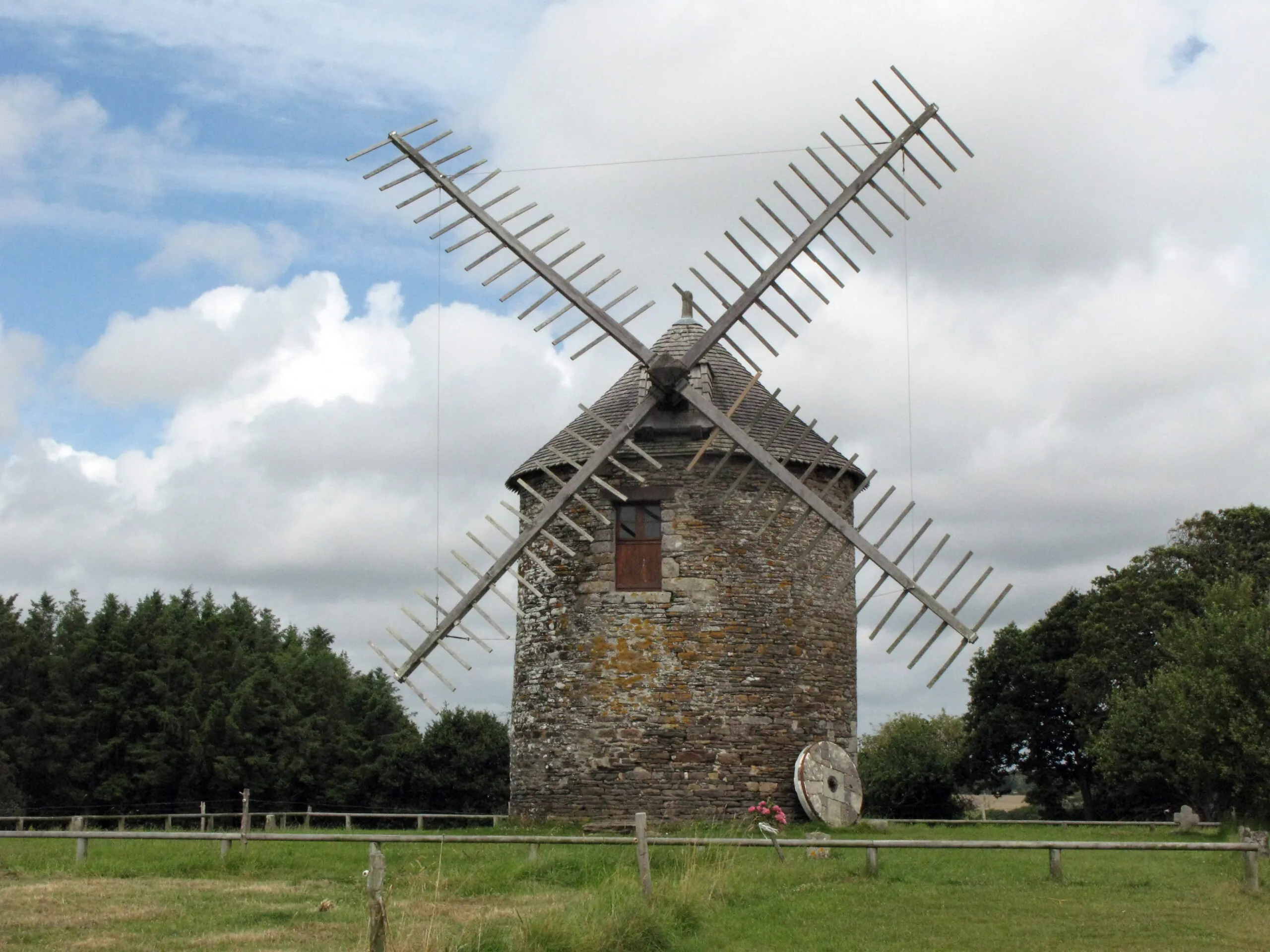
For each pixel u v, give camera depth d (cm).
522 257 2109
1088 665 4212
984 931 1152
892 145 2164
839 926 1170
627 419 2130
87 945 1040
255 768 5059
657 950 1083
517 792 2302
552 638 2264
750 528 2228
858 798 2223
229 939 1066
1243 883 1400
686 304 2434
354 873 1483
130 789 4791
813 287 2125
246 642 6228
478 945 1002
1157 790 4212
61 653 5150
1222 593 2647
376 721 5862
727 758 2153
